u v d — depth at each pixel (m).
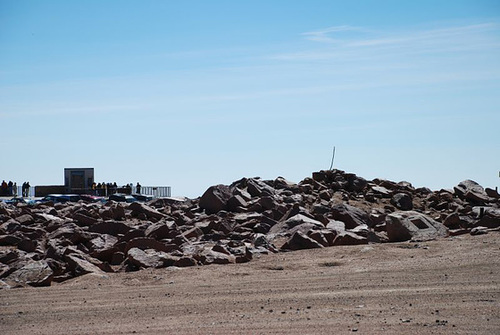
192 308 14.44
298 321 12.86
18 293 16.95
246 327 12.55
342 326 12.33
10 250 21.59
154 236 23.73
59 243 22.91
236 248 22.39
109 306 14.99
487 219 24.84
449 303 13.80
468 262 17.84
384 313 13.23
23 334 12.78
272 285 16.53
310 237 22.48
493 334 11.42
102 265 19.91
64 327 13.25
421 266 17.80
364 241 22.33
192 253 21.41
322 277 17.22
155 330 12.64
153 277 18.39
